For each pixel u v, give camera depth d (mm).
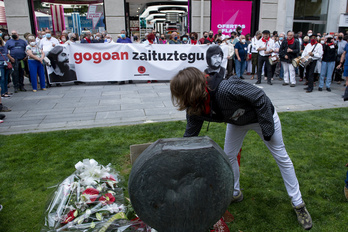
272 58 8727
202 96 1703
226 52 9359
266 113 1974
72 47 8703
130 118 5410
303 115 5508
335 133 4508
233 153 2543
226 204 1391
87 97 7289
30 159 3668
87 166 2320
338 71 9336
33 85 8180
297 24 14852
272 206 2699
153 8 16000
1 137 4457
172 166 1272
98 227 1956
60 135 4500
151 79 9258
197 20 12469
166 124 4945
